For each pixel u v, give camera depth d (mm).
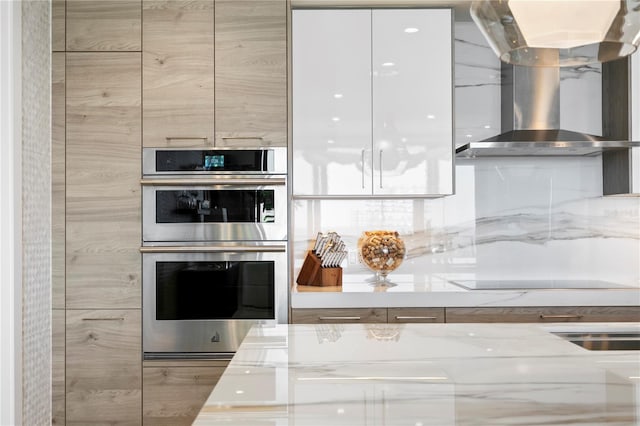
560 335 1766
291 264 3186
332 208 3523
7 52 2555
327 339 1677
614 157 3340
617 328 1838
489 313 2922
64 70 3018
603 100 3457
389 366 1327
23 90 2684
